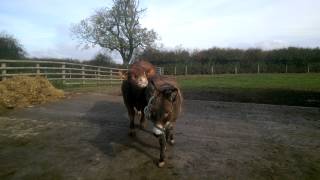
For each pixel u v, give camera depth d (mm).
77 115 10867
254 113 11688
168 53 48062
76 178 6023
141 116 8922
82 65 21188
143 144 7770
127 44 46906
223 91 19016
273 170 6375
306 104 14109
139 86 6891
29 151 7305
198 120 10414
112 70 27531
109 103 13484
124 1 45844
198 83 25656
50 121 9898
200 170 6320
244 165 6586
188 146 7668
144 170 6312
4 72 14055
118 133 8656
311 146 7852
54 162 6703
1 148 7465
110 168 6410
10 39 28234
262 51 45156
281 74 37688
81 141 7977
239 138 8430
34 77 14281
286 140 8320
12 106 11523
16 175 6133
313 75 34000
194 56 47000
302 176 6141
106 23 46625
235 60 45406
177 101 6066
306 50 43156
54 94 13883
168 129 6672
